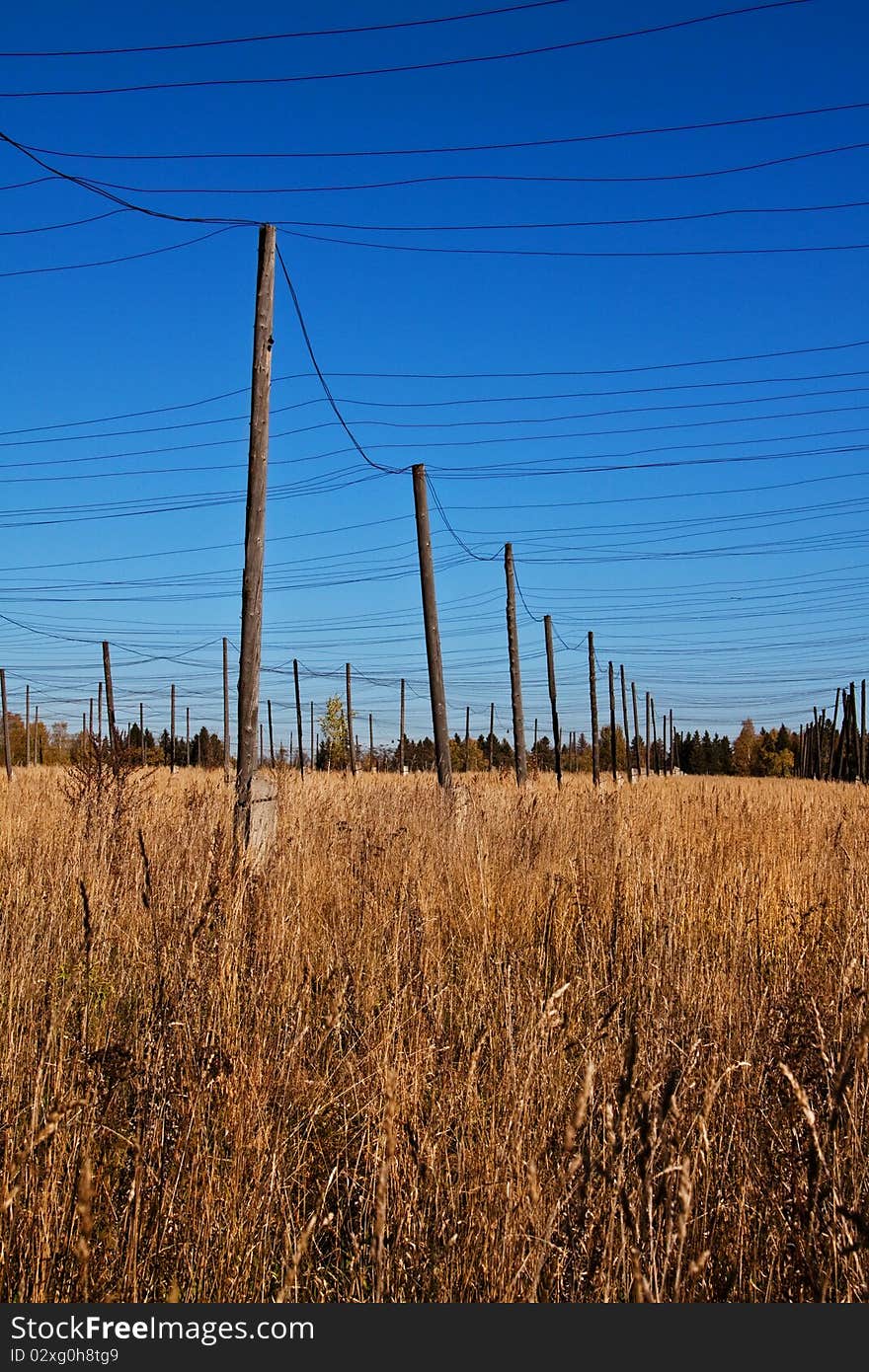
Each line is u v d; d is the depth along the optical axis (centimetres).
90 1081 407
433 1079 453
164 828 1009
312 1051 493
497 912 764
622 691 5206
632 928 675
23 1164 352
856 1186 370
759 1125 429
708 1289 341
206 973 514
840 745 5800
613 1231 333
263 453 1101
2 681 4994
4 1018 477
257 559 1082
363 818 1218
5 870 853
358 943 643
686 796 1606
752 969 589
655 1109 369
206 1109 406
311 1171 420
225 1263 350
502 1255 334
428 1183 373
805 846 1021
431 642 1880
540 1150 380
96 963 591
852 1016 497
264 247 1116
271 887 711
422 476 1912
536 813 1311
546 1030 442
